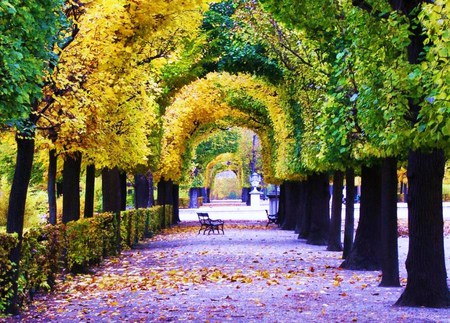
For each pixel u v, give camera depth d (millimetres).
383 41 10391
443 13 6609
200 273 16719
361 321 9617
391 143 9383
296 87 22109
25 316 10750
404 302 11117
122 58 14570
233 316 10289
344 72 11352
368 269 17578
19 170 11211
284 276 15945
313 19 13375
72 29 12812
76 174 17047
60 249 14492
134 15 14375
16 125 9445
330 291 13258
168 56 16984
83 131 13484
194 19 15711
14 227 11102
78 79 12539
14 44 7645
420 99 9125
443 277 10977
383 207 14125
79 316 10609
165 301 12078
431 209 10898
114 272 17281
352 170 20453
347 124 11930
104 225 21156
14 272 10836
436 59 7062
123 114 16969
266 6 13578
